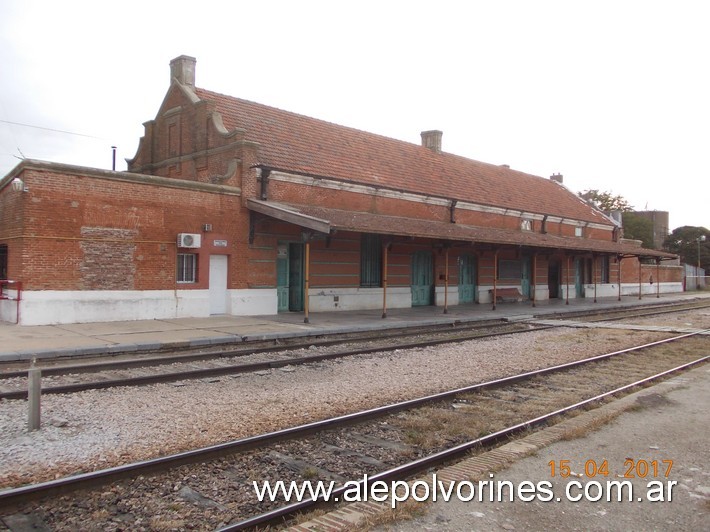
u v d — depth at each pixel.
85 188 15.03
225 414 7.32
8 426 6.65
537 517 4.41
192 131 20.25
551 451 5.88
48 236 14.41
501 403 8.41
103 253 15.36
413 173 26.22
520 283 31.45
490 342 14.99
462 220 27.00
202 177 19.78
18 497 4.62
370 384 9.45
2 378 9.14
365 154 24.89
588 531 4.21
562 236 33.28
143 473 5.26
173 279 16.81
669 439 6.31
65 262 14.72
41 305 14.35
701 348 14.27
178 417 7.14
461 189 28.03
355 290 22.30
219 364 10.90
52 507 4.65
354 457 6.06
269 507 4.79
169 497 4.91
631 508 4.59
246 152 18.39
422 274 25.75
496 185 32.00
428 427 7.06
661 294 43.88
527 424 7.01
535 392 9.20
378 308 23.22
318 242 21.02
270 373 10.18
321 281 21.11
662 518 4.43
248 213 18.58
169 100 21.52
